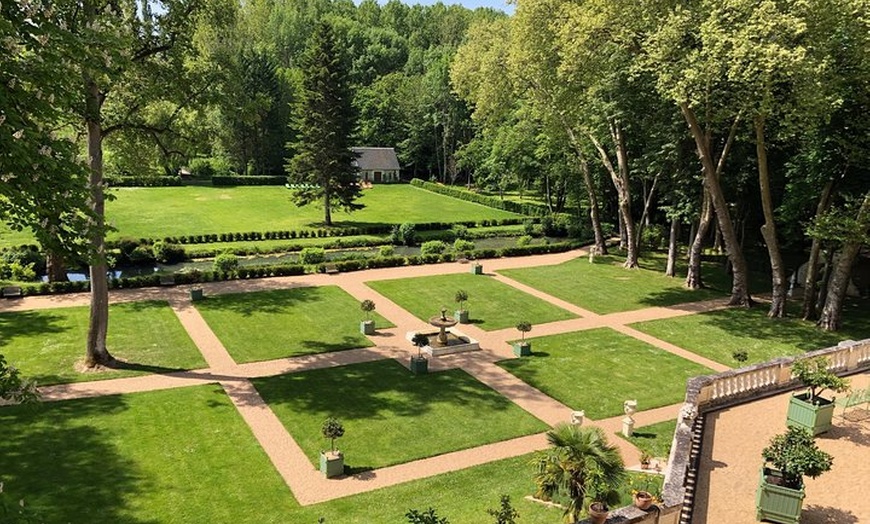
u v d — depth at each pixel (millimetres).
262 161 92500
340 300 35781
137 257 46031
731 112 29047
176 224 58781
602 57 33000
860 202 29688
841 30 26938
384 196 84250
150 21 24453
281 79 93000
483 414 22250
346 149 59719
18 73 12211
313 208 70000
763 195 32312
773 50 23672
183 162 29250
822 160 30766
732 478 15328
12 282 36375
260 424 20984
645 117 39906
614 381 25328
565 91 37594
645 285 40688
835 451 16531
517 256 49469
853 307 36062
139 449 18891
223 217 63062
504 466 18812
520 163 67750
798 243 48594
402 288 38781
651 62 29312
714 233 54594
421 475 18219
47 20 13109
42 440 19078
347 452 19406
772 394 20047
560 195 69188
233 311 33031
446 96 95188
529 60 39125
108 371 24641
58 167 12688
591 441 12938
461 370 26250
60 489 16453
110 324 30125
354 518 15844
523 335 29203
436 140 100125
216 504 16297
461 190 86750
